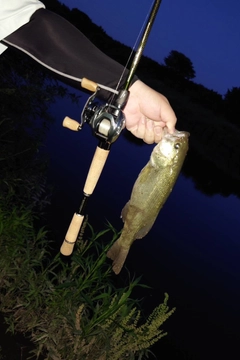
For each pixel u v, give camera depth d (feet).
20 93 7.67
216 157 30.53
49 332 3.67
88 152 13.15
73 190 9.47
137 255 9.10
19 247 4.08
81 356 3.64
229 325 8.11
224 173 29.27
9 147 6.79
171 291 8.15
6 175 6.17
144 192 3.13
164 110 2.51
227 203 21.25
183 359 5.87
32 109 8.04
